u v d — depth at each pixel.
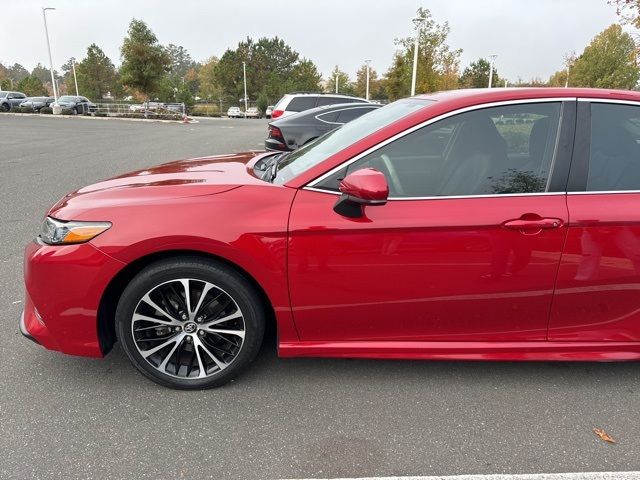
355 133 2.83
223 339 2.62
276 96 64.69
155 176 2.92
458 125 2.53
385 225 2.38
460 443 2.30
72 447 2.23
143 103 38.69
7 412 2.45
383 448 2.26
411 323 2.57
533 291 2.49
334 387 2.70
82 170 9.80
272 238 2.39
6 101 38.66
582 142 2.51
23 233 5.32
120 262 2.40
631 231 2.43
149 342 2.60
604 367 2.94
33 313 2.61
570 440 2.33
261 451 2.23
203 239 2.36
